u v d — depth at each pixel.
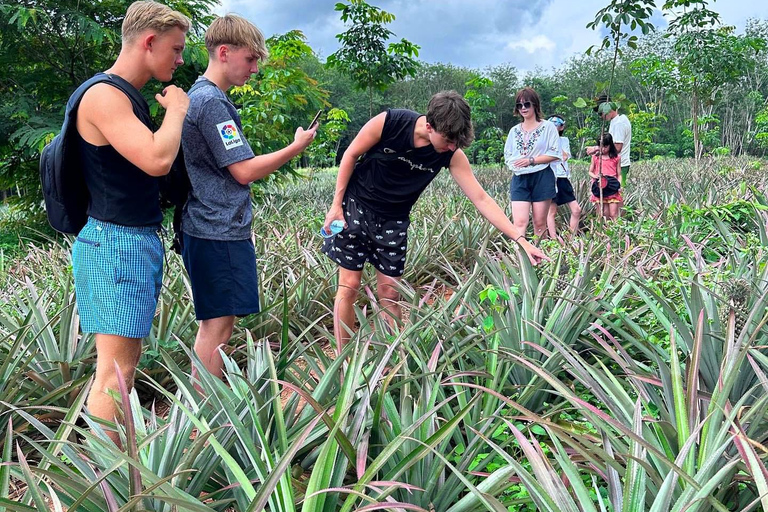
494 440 2.36
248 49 2.65
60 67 11.02
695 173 11.55
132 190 2.23
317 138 12.80
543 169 5.95
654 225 4.76
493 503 1.47
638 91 54.47
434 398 2.19
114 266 2.22
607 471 1.73
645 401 2.23
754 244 3.84
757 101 37.78
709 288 2.95
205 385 2.29
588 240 4.79
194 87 2.67
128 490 1.83
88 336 3.33
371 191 3.30
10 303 4.17
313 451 2.21
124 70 2.21
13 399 2.78
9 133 10.28
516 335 2.94
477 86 16.34
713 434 1.77
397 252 3.50
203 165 2.63
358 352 2.13
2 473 1.71
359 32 9.94
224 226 2.67
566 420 2.44
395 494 2.01
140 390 3.37
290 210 9.52
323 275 4.93
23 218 11.18
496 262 3.89
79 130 2.13
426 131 3.06
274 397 2.03
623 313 2.90
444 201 9.34
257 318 3.92
